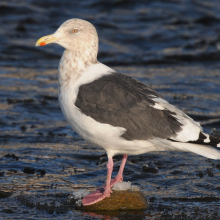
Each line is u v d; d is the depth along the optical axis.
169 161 12.61
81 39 10.27
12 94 19.44
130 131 9.35
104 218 8.93
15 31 30.00
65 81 10.10
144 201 9.55
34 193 10.13
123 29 32.72
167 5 38.06
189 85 21.92
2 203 9.53
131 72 24.69
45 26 31.23
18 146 13.57
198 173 11.54
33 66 25.56
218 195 10.16
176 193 10.28
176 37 31.80
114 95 9.45
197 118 16.72
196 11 37.28
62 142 14.17
